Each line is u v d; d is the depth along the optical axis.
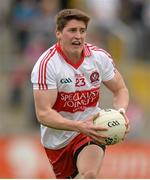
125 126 19.86
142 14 47.78
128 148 34.34
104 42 45.72
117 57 46.38
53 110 20.14
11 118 43.38
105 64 20.88
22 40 45.66
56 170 22.27
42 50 43.25
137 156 34.38
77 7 46.59
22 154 34.78
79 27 19.98
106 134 19.61
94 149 20.92
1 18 47.06
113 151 34.31
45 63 20.25
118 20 47.50
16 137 35.12
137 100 43.16
